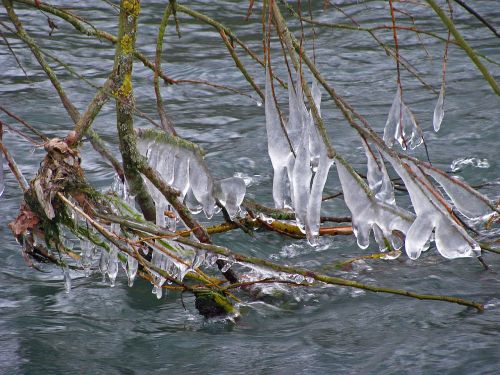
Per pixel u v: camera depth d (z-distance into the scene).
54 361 7.25
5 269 9.41
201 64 19.25
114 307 8.42
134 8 7.30
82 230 7.57
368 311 8.11
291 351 7.31
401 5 23.45
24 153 13.66
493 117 15.09
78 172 7.39
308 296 8.53
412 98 16.73
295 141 7.20
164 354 7.38
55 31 21.05
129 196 7.93
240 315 8.11
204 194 7.93
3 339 7.66
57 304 8.48
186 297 8.66
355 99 16.86
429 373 6.77
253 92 17.56
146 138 7.72
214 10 23.53
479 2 23.83
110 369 7.12
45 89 17.16
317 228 7.12
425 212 7.22
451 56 19.45
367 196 7.28
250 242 10.07
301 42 6.79
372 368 6.90
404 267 9.26
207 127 15.49
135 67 18.98
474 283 8.72
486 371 6.74
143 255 8.45
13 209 11.34
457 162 13.03
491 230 10.17
